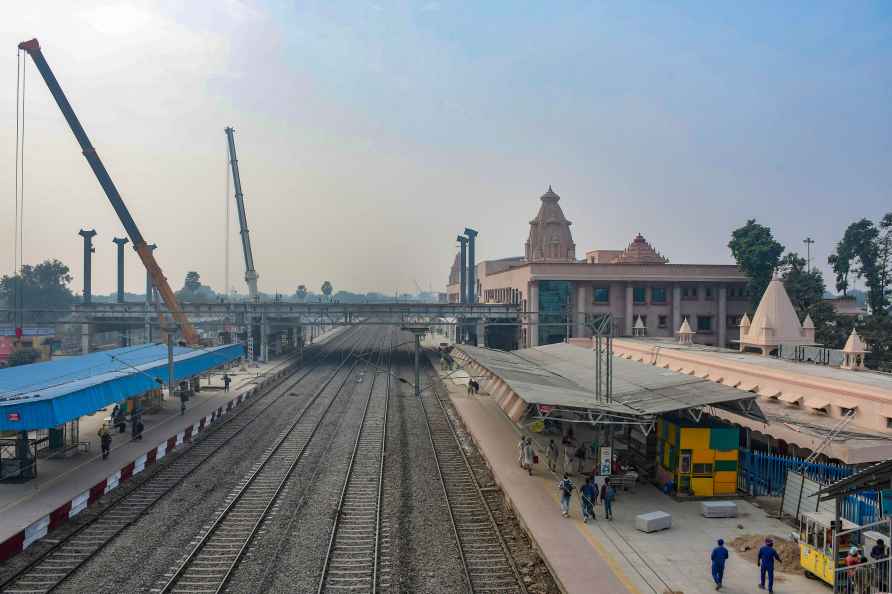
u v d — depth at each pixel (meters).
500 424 36.41
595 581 15.55
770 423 25.92
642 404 23.86
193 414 37.59
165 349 46.94
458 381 57.03
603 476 22.70
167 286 59.03
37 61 49.94
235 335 75.81
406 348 94.62
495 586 15.94
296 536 19.05
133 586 15.55
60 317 110.88
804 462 22.14
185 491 23.69
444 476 26.28
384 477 25.89
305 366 70.44
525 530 19.83
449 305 70.19
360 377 59.97
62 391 24.95
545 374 33.09
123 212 56.09
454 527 19.94
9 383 28.39
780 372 30.84
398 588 15.73
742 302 66.81
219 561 17.12
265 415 40.41
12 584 15.62
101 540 18.64
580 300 65.88
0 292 116.19
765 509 21.56
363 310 70.12
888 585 13.49
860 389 25.14
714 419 24.08
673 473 23.20
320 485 24.59
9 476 22.92
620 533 19.08
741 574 16.25
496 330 80.12
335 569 16.77
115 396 28.61
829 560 15.30
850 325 56.78
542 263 65.75
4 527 17.97
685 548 17.97
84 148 53.84
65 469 24.98
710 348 47.19
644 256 71.69
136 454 27.39
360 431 35.25
